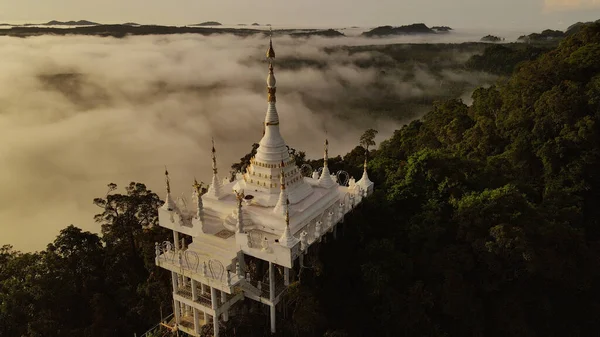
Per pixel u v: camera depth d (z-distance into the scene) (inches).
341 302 1596.9
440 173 1931.6
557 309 1946.4
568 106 2428.6
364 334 1630.2
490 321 1763.0
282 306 1568.7
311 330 1469.0
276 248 1418.6
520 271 1668.3
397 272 1641.2
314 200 1731.1
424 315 1617.9
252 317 1544.0
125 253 2039.9
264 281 1576.0
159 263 1574.8
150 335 1660.9
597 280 2021.4
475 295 1737.2
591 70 2706.7
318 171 2321.6
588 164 2373.3
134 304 1846.7
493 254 1637.6
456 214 1753.2
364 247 1752.0
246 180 1759.4
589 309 1996.8
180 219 1652.3
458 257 1663.4
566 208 1990.7
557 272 1688.0
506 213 1701.5
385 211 1857.8
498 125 2758.4
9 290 1790.1
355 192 1891.0
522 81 2800.2
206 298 1531.7
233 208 1675.7
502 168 2299.5
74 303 1830.7
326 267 1611.7
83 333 1721.2
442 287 1657.2
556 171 2456.9
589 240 2325.3
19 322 1733.5
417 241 1752.0
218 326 1496.1
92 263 1969.7
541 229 1704.0
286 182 1686.8
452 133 3014.3
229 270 1459.2
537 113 2551.7
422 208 1857.8
